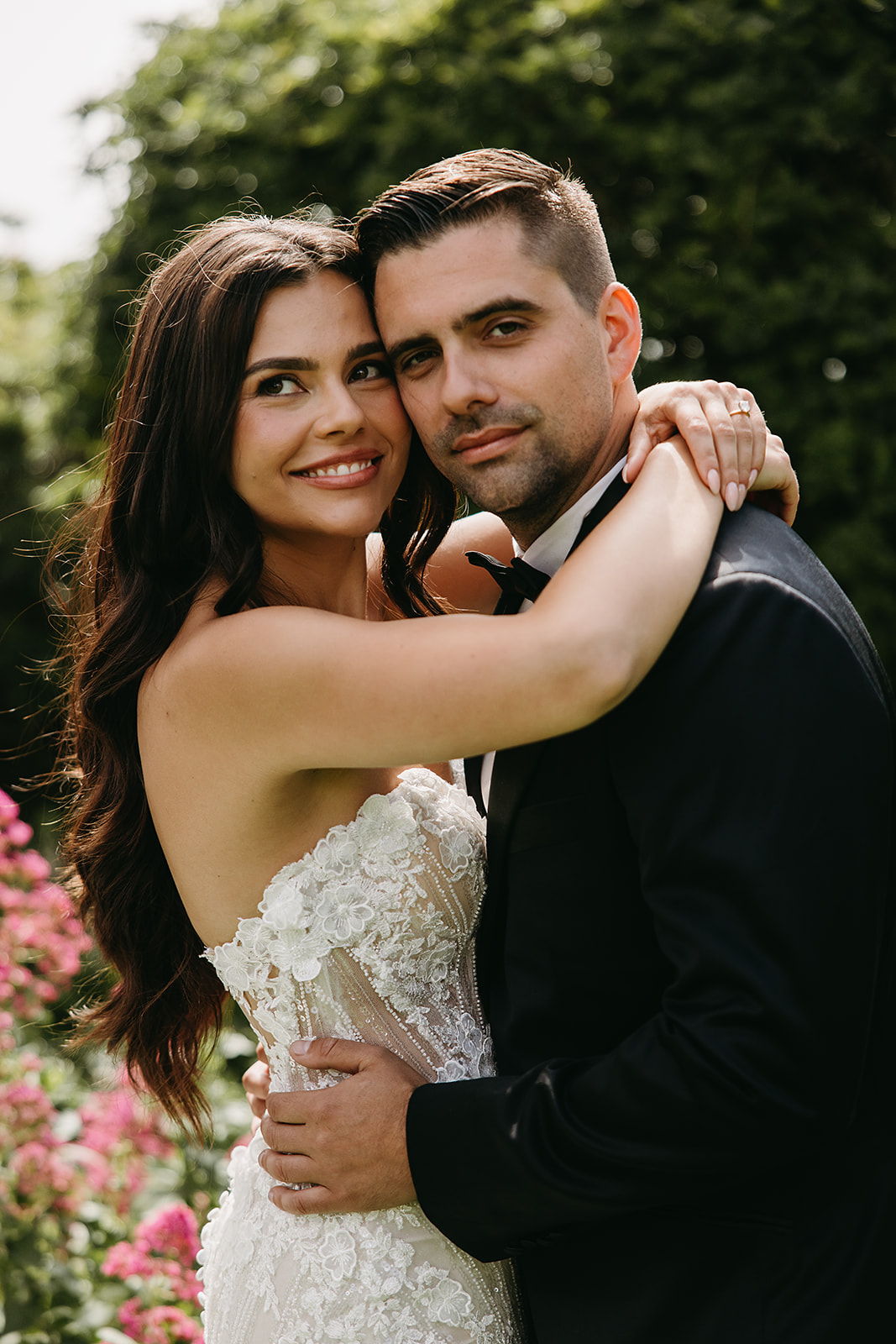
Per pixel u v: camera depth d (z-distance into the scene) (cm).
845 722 147
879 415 435
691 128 441
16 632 748
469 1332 178
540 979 168
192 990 215
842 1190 154
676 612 152
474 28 475
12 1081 305
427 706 157
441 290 170
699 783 146
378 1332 173
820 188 450
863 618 432
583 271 174
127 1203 307
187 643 183
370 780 193
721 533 165
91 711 199
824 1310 148
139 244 544
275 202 502
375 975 186
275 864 186
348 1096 173
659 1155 143
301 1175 174
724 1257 153
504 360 170
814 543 446
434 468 214
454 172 175
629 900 161
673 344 455
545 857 167
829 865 142
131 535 192
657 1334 154
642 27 451
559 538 185
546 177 175
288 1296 179
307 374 180
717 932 142
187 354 182
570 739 163
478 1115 159
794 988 138
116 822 204
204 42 553
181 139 522
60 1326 276
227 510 187
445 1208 161
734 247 448
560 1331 163
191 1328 262
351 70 493
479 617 162
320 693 165
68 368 639
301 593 205
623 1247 159
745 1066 137
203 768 182
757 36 433
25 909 324
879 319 432
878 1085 161
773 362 443
